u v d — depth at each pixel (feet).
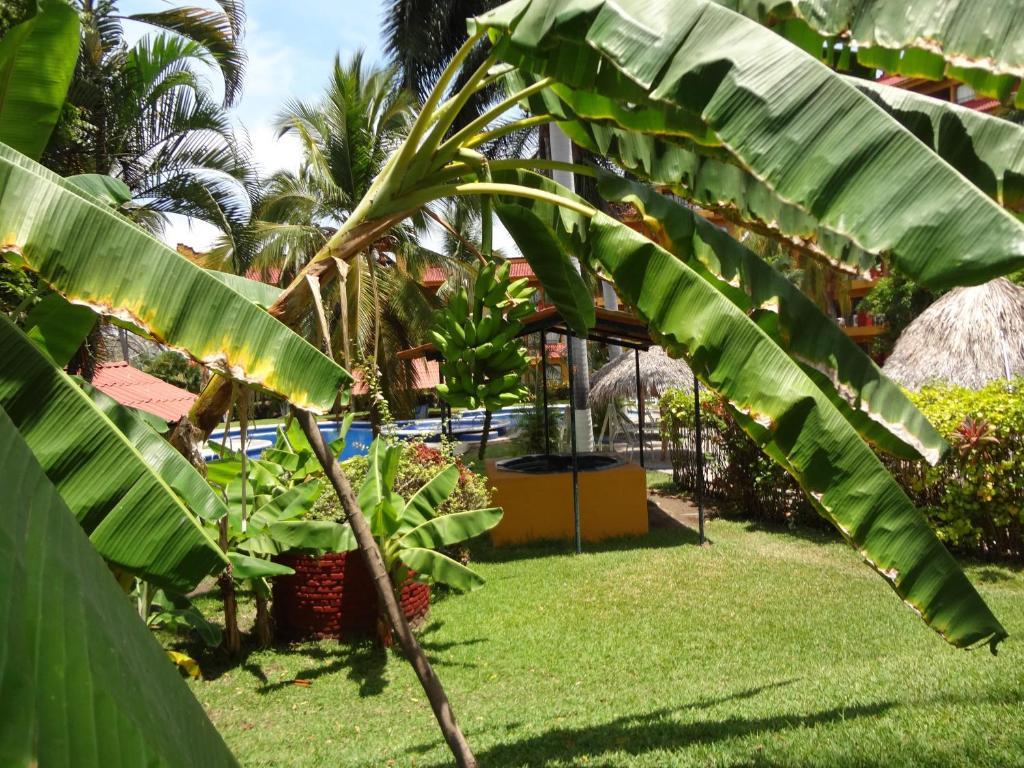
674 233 9.36
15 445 2.83
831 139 5.21
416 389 62.75
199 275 6.33
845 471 7.83
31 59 8.30
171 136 35.73
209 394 8.83
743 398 8.09
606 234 8.56
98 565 2.79
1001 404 25.96
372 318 52.75
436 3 50.98
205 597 27.45
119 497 6.30
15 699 1.61
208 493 7.78
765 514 36.04
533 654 20.16
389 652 21.03
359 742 15.29
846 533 7.83
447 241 65.67
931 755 10.91
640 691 16.88
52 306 8.47
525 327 33.60
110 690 2.00
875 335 95.45
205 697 18.60
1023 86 7.58
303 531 19.76
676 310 8.35
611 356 96.94
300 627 22.62
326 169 56.24
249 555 20.13
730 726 13.41
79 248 5.94
